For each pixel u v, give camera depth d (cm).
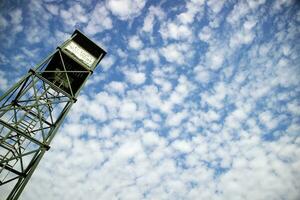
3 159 1012
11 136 1161
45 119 1279
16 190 992
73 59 1395
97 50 1546
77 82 1466
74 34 1493
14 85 1122
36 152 1077
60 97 1316
